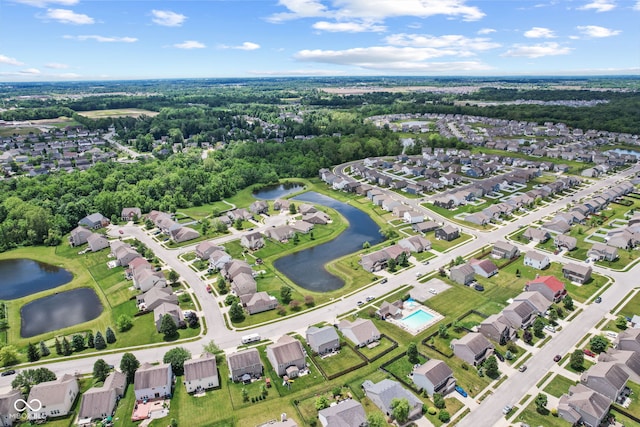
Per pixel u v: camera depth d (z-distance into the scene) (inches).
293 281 4911.4
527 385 3129.9
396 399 2827.3
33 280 5275.6
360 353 3553.2
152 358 3570.4
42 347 3673.7
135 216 7185.0
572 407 2812.5
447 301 4333.2
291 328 3946.9
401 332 3848.4
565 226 5954.7
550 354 3474.4
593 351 3481.8
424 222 6378.0
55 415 2992.1
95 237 5999.0
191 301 4478.3
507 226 6368.1
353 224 6811.0
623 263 5019.7
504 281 4712.1
